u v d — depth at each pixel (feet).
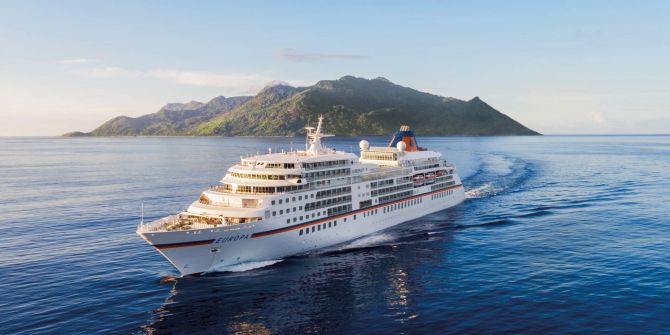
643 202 300.61
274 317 129.49
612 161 633.20
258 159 194.80
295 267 172.65
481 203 304.30
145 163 647.15
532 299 139.95
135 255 188.03
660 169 518.37
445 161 299.79
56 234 225.35
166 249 151.23
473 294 145.07
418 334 118.93
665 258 177.47
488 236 216.54
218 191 187.11
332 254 189.88
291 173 184.14
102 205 305.32
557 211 272.92
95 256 186.60
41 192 367.66
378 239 213.66
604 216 256.93
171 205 304.30
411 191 253.65
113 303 138.51
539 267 169.89
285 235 180.14
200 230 154.40
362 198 217.15
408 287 152.35
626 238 208.95
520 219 252.21
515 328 121.19
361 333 119.85
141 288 150.71
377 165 257.96
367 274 165.37
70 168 586.04
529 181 410.72
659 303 135.03
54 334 118.42
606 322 123.65
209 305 137.49
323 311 133.59
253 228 167.73
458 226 238.07
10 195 352.90
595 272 163.22
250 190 180.55
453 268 171.12
